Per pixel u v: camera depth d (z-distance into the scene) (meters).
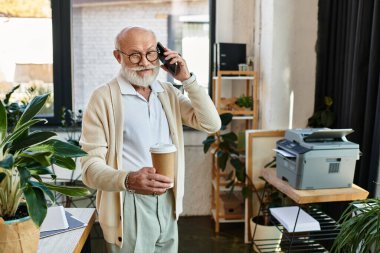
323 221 3.04
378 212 1.75
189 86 1.81
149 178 1.45
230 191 3.59
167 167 1.46
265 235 3.06
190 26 3.88
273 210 2.66
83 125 1.76
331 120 3.20
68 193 1.21
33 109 1.21
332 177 2.42
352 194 2.34
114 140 1.75
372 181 2.62
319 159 2.38
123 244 1.77
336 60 3.20
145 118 1.80
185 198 3.96
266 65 3.52
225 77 3.46
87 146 1.70
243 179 3.31
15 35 3.63
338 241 1.88
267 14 3.48
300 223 2.40
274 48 3.39
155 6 3.83
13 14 3.61
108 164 1.75
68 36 3.68
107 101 1.75
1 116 1.12
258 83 3.74
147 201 1.76
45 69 3.71
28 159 1.13
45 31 3.66
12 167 1.05
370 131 2.68
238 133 3.66
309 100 3.51
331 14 3.29
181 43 3.89
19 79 3.69
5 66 3.65
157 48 1.79
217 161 3.49
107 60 3.84
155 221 1.79
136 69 1.73
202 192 3.96
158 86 1.89
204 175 3.93
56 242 1.43
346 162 2.41
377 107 2.57
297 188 2.42
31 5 3.62
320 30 3.38
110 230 1.76
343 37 3.09
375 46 2.58
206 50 3.91
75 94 3.85
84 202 3.74
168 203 1.85
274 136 3.31
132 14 3.82
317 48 3.43
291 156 2.45
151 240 1.79
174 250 1.89
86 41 3.80
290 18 3.38
